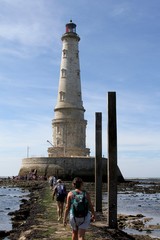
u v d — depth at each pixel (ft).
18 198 136.15
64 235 45.21
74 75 255.09
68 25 262.47
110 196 54.34
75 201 30.96
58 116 249.96
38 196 115.14
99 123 72.38
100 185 72.95
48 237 44.09
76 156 239.50
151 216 88.22
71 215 31.04
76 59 257.96
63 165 229.45
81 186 31.86
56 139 248.93
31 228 51.26
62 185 59.26
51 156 244.63
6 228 64.85
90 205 31.50
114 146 53.88
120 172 254.27
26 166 240.53
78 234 30.81
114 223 54.39
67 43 258.16
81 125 250.37
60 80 256.11
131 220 77.71
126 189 198.18
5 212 91.04
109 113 53.93
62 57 259.60
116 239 48.34
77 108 249.96
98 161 72.84
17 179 239.30
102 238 43.96
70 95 251.19
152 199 140.36
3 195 151.64
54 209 73.51
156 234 62.34
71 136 246.47
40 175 231.71
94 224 55.98
